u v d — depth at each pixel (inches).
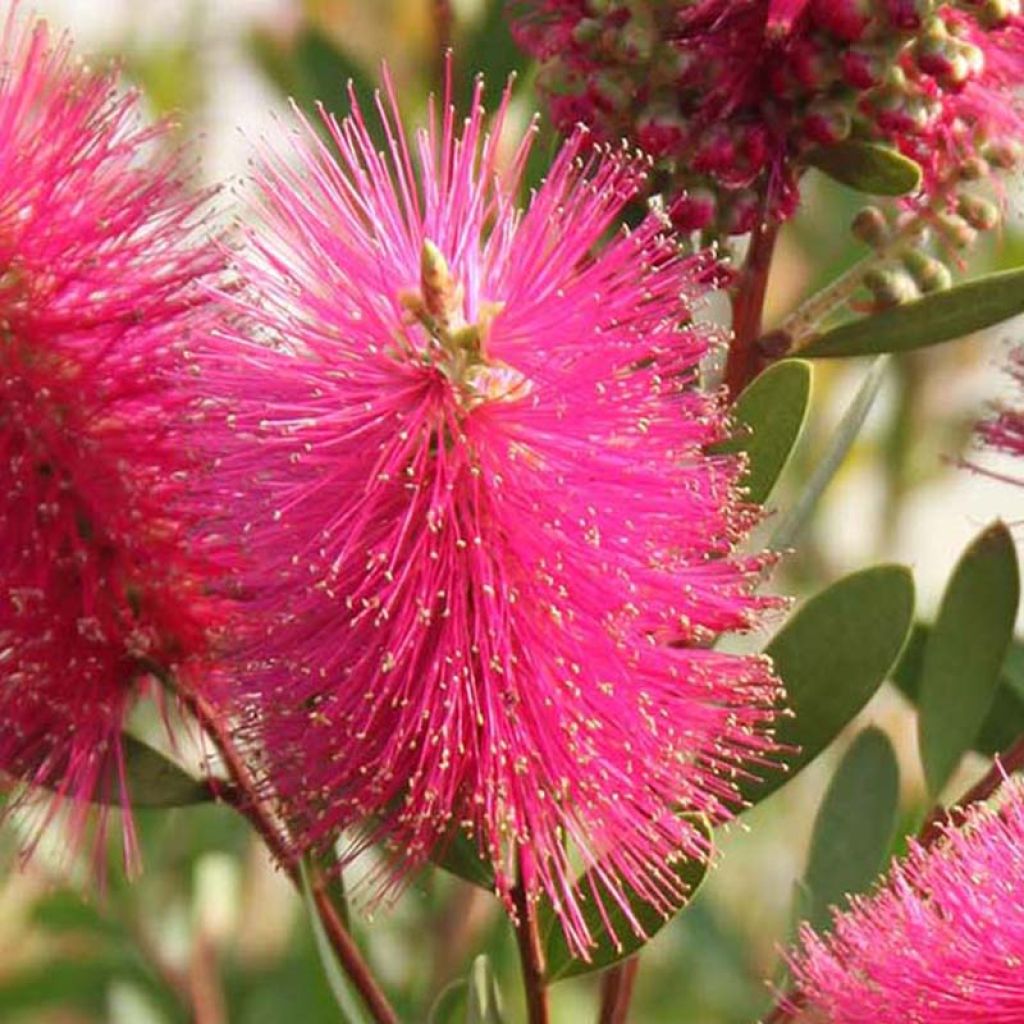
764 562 20.6
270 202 20.1
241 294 20.0
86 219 20.5
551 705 20.1
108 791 21.1
